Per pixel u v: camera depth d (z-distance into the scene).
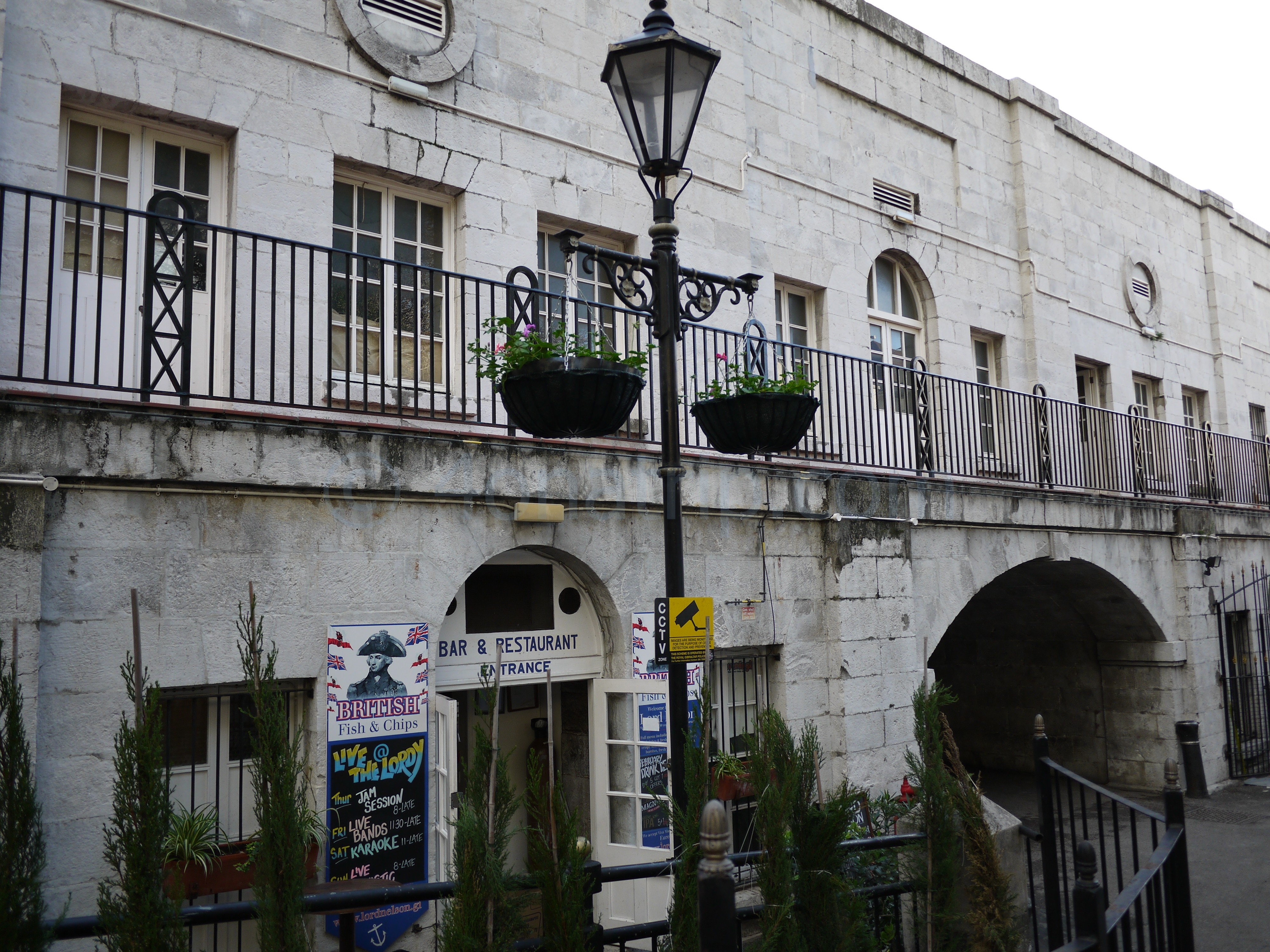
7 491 4.70
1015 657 14.81
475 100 8.03
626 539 7.41
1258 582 15.03
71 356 4.98
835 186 11.18
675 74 4.57
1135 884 3.81
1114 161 15.91
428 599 6.20
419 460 6.11
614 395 4.91
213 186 6.89
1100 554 12.03
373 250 7.60
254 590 5.50
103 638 5.03
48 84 6.09
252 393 5.52
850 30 11.74
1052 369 13.71
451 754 6.04
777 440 5.84
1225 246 18.53
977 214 13.14
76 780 4.89
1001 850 5.89
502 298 7.99
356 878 5.70
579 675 7.43
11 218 5.91
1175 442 14.54
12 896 2.90
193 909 3.14
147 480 5.14
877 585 8.88
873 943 4.08
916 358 12.20
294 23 7.11
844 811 4.04
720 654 7.97
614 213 8.88
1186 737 12.40
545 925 3.48
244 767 5.73
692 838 3.70
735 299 5.41
